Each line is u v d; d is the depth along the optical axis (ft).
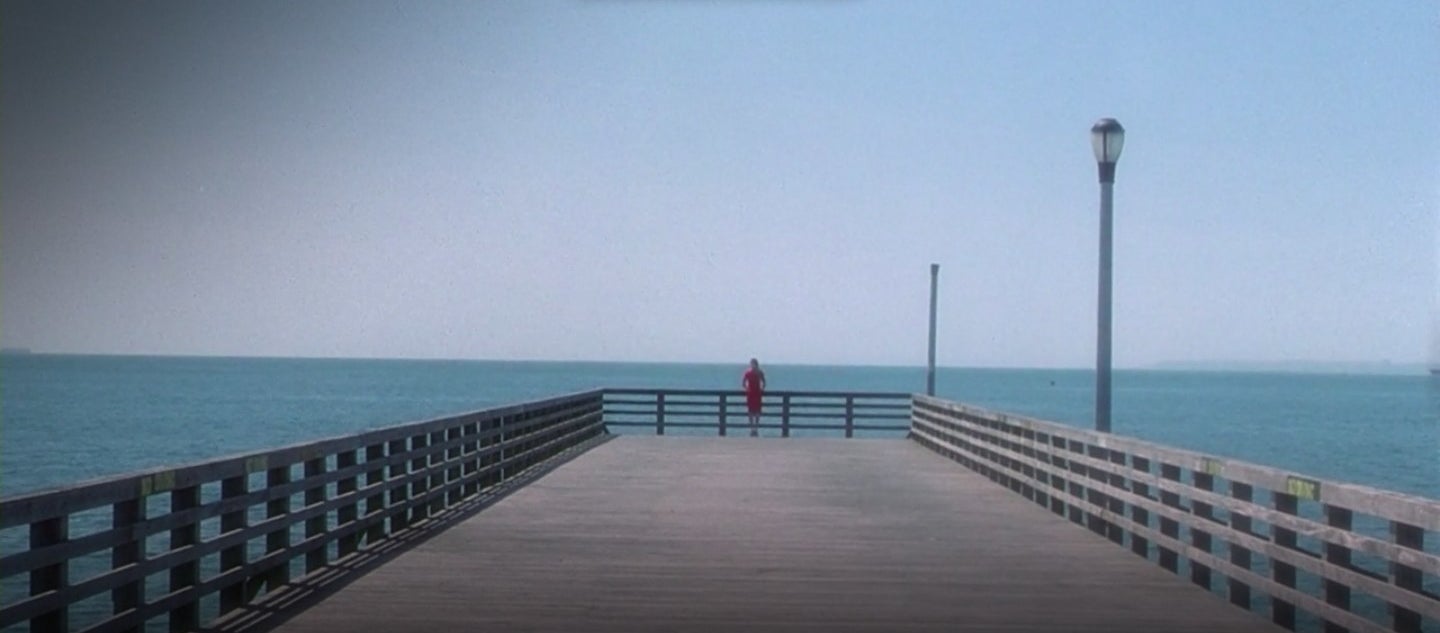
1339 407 355.15
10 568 26.86
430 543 52.80
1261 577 39.24
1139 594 42.93
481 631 36.78
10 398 295.48
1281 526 37.27
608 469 86.43
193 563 35.24
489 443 74.49
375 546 51.49
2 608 26.89
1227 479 42.45
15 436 167.43
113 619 31.30
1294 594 36.65
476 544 52.60
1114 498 54.19
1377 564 63.87
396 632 36.47
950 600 41.83
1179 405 366.63
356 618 38.22
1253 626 38.14
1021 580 45.47
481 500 67.67
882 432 223.92
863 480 80.12
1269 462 148.97
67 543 29.09
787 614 39.55
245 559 38.68
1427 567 29.32
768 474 83.71
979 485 77.30
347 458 49.49
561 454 99.60
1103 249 61.31
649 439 118.52
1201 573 44.62
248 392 357.41
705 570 47.03
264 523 40.04
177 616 35.09
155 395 323.98
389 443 55.98
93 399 294.87
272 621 37.63
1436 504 28.99
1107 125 61.05
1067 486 61.93
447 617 38.55
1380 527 69.77
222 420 211.00
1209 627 37.99
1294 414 301.84
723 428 132.36
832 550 51.83
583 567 47.37
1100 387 61.16
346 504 47.98
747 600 41.65
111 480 30.73
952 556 50.52
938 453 103.04
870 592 43.09
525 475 81.56
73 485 29.55
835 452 104.58
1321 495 34.65
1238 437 203.21
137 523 32.17
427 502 60.64
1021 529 58.08
